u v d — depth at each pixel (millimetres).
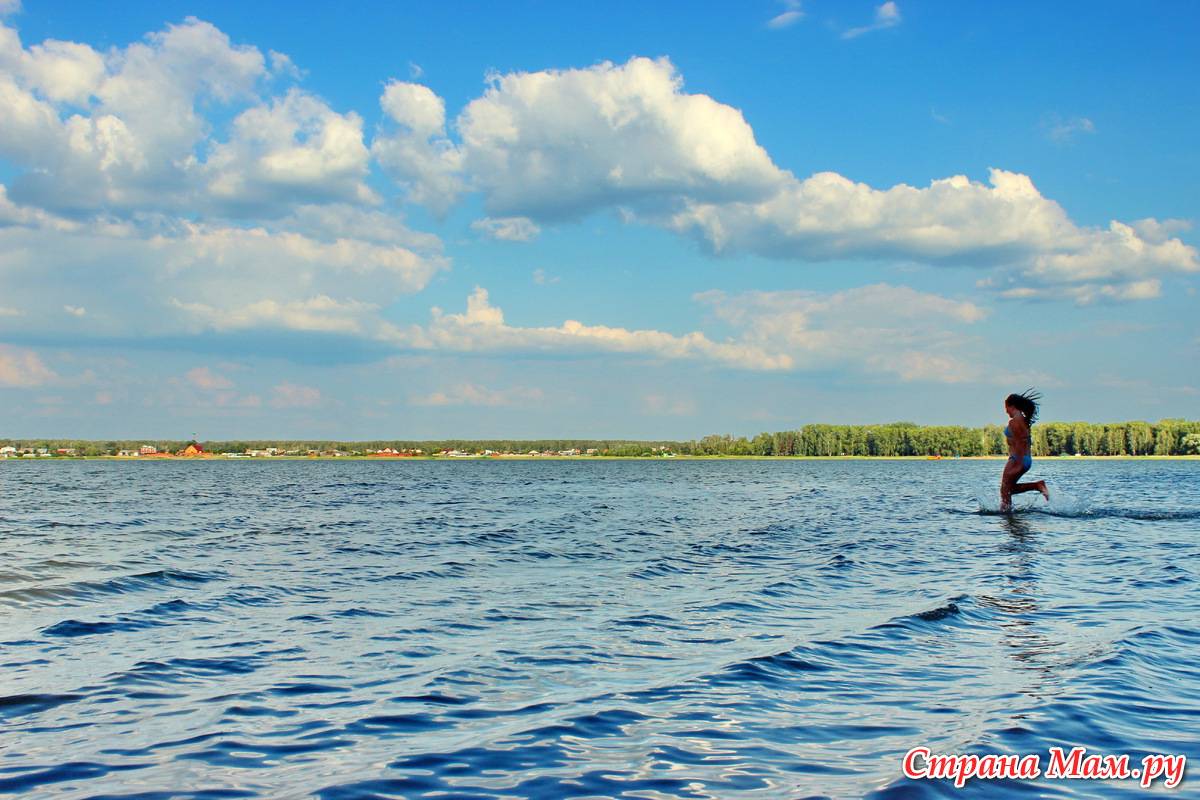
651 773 5516
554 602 12703
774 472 123125
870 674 8102
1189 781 5227
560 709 7066
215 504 41750
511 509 37219
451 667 8625
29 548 20422
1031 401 28875
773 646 9367
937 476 94250
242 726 6695
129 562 17547
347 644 9789
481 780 5422
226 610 12078
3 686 7949
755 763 5695
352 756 5941
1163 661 8297
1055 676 7789
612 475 109000
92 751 6105
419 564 17438
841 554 18391
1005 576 14398
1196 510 29453
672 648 9445
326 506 39781
